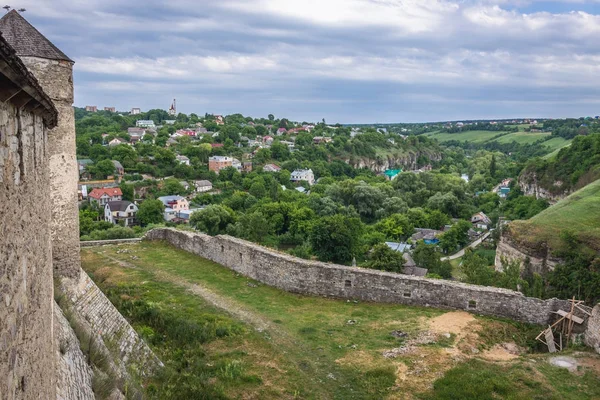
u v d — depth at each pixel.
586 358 13.41
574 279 34.66
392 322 15.88
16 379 4.21
